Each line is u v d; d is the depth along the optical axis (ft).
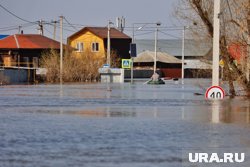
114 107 196.24
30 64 596.70
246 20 230.48
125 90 334.03
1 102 221.46
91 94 284.41
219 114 165.78
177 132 120.47
